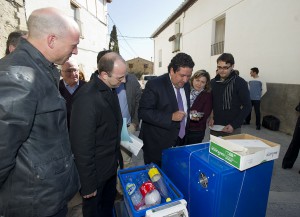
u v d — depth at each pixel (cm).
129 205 123
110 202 197
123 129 183
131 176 155
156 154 211
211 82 260
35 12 104
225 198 118
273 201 235
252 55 627
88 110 140
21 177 99
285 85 514
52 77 111
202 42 983
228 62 235
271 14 548
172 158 160
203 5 954
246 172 121
